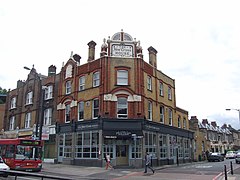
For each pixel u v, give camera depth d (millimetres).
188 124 41062
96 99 28016
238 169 23953
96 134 26750
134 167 25484
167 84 35000
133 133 26188
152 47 32719
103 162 25516
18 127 38281
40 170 21141
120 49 28484
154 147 29234
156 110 30812
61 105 31625
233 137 81750
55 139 31328
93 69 28891
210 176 18297
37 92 36312
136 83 27656
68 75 31906
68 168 24281
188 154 39312
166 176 18781
